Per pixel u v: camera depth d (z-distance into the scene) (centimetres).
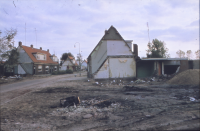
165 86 1340
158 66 2044
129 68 2000
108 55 2033
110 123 533
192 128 429
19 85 1806
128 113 630
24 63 3381
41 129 517
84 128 505
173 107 672
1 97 1116
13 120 612
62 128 517
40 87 1559
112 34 2083
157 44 3534
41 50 4359
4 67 3061
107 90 1234
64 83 1812
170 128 442
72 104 799
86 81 1925
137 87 1259
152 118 548
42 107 795
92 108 738
